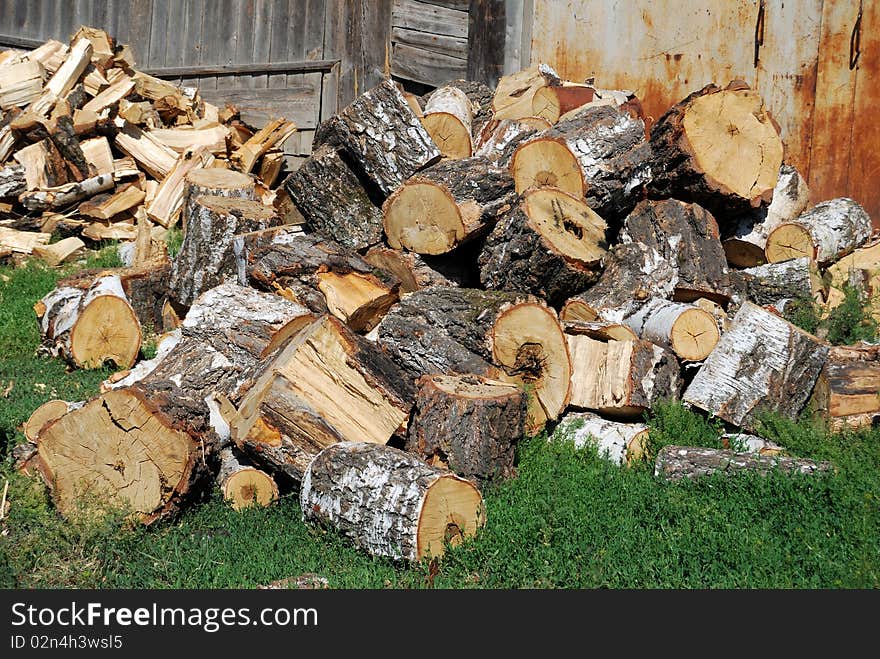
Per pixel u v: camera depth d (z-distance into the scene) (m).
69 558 5.11
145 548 5.24
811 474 5.77
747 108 8.56
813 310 8.05
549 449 6.47
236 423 5.92
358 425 5.75
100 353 8.18
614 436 6.55
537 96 10.11
